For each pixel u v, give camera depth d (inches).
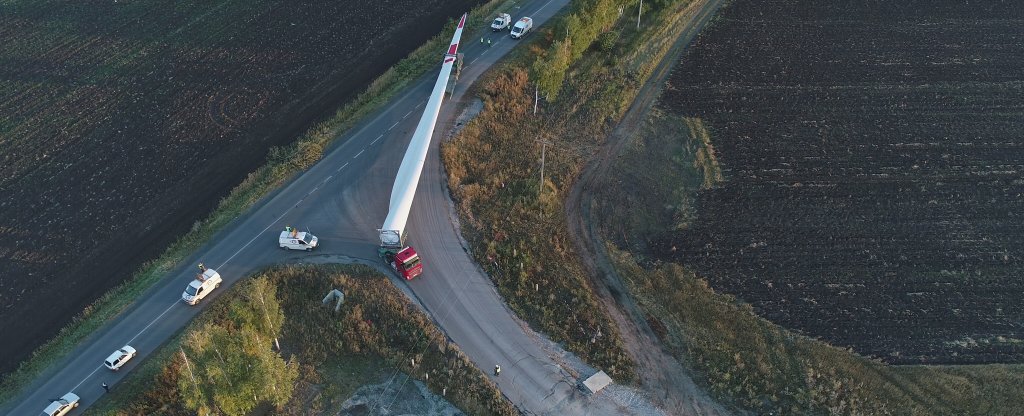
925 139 2610.7
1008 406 1669.5
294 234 1975.9
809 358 1776.6
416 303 1866.4
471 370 1697.8
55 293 1894.7
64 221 2133.4
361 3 3447.3
